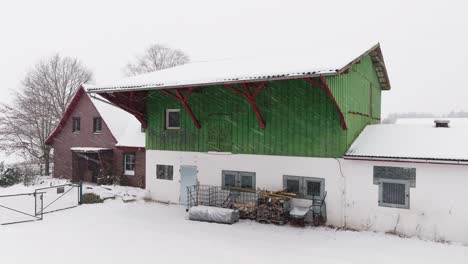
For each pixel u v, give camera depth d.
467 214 11.89
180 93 17.89
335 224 14.18
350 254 11.12
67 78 40.50
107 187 23.94
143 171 24.39
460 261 10.45
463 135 13.32
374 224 13.45
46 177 29.92
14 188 24.08
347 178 13.94
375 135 15.05
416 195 12.70
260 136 15.84
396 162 12.96
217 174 17.00
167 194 18.77
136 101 18.66
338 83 13.31
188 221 15.29
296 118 14.97
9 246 12.07
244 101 16.22
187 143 17.94
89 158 26.86
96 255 11.17
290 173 15.12
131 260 10.72
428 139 13.57
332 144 14.22
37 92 37.66
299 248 11.73
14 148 33.69
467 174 11.89
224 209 15.26
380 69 19.11
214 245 12.08
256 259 10.73
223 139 16.83
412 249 11.50
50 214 16.59
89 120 27.23
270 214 14.66
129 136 25.36
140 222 15.14
